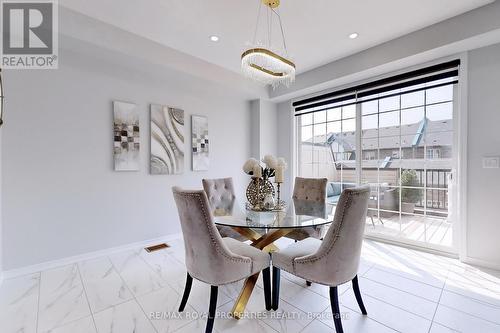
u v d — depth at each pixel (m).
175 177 3.50
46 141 2.47
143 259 2.72
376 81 3.21
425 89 2.88
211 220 1.51
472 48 2.47
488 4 2.17
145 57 2.75
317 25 2.48
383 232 3.28
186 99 3.63
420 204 2.98
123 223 2.99
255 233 2.31
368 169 3.44
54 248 2.52
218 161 4.02
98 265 2.56
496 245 2.39
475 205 2.50
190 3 2.13
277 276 1.83
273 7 2.11
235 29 2.55
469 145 2.53
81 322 1.64
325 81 3.47
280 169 2.29
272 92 4.26
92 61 2.73
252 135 4.49
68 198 2.60
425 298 1.92
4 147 2.26
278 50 3.00
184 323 1.64
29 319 1.67
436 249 2.84
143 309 1.79
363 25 2.48
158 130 3.28
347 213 1.47
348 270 1.56
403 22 2.44
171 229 3.44
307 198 2.91
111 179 2.89
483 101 2.44
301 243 1.95
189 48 2.97
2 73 2.25
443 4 2.17
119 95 2.94
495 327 1.58
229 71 3.65
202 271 1.57
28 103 2.37
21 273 2.33
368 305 1.84
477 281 2.17
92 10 2.24
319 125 4.08
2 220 2.24
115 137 2.89
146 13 2.28
